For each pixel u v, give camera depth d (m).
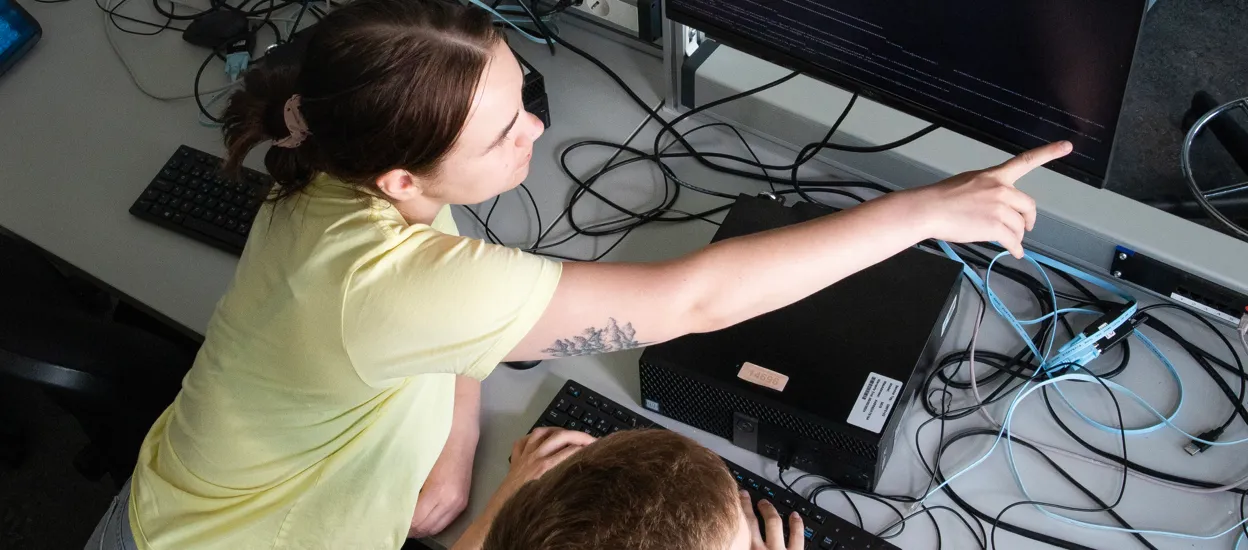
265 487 0.92
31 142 1.49
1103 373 1.09
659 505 0.54
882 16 1.00
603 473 0.56
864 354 1.02
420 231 0.77
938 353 1.12
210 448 0.89
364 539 0.98
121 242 1.34
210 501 0.93
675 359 1.03
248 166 1.39
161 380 1.21
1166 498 0.99
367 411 0.87
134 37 1.64
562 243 1.28
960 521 1.00
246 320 0.80
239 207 1.32
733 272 0.79
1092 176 0.98
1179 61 1.34
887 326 1.04
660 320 0.80
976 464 1.03
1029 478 1.02
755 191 1.30
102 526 1.04
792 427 1.00
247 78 0.82
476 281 0.74
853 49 1.06
